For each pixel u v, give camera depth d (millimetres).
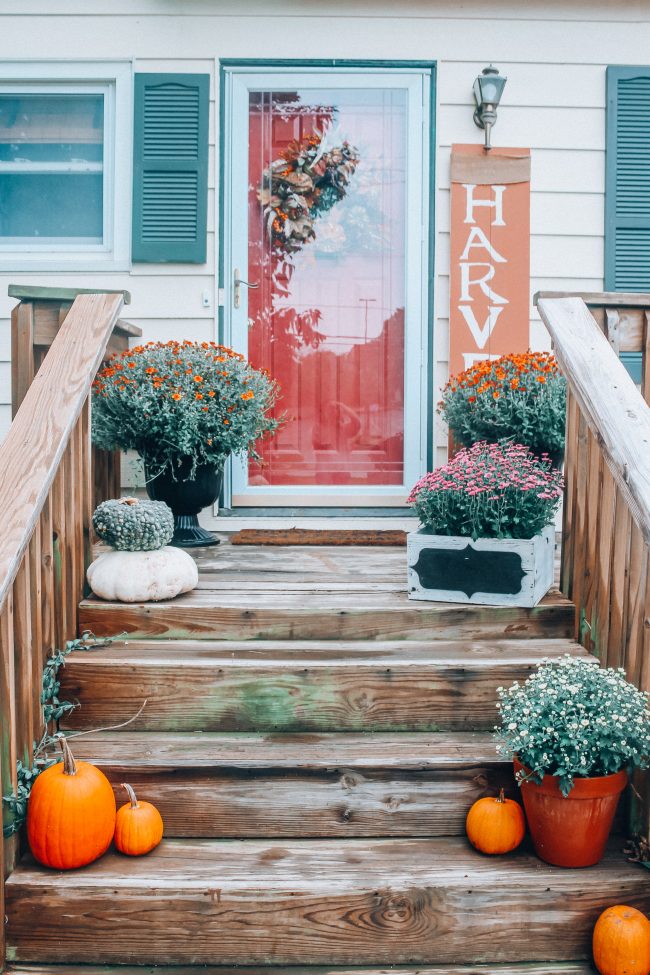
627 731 2086
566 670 2252
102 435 3492
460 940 2092
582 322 2789
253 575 3189
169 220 4172
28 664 2250
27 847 2229
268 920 2074
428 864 2172
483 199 4191
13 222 4281
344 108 4250
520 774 2170
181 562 2848
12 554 2096
